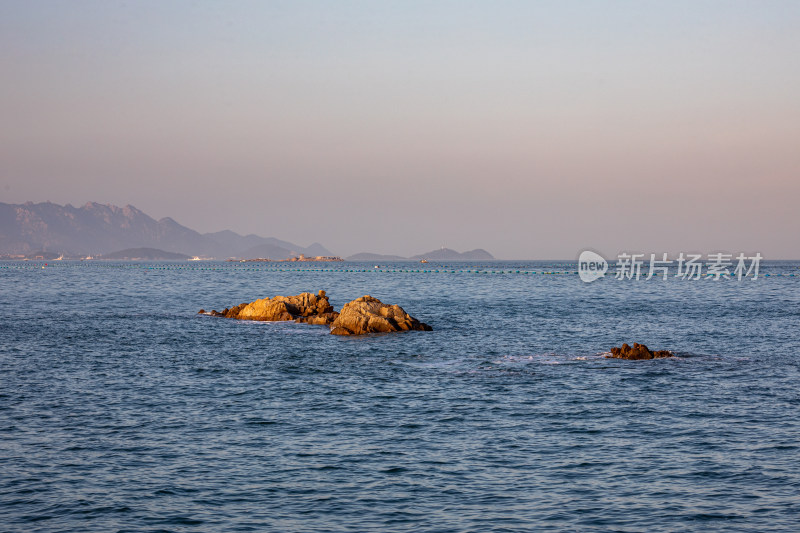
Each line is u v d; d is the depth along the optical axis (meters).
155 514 19.73
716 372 41.59
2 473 22.89
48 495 21.06
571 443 26.39
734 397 34.34
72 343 54.72
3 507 20.17
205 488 21.73
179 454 25.05
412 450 25.59
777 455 24.62
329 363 45.41
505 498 20.88
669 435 27.38
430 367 43.84
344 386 37.62
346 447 26.00
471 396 34.94
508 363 45.38
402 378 40.00
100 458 24.52
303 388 37.12
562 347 53.28
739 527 18.78
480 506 20.28
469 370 42.72
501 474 22.94
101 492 21.33
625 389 36.53
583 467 23.56
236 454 25.08
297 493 21.33
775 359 46.59
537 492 21.34
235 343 55.16
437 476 22.77
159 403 33.34
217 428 28.69
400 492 21.39
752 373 41.16
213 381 39.09
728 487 21.61
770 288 150.75
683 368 43.03
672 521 19.19
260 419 30.25
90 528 18.81
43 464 23.81
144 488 21.67
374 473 23.08
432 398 34.53
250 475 22.89
